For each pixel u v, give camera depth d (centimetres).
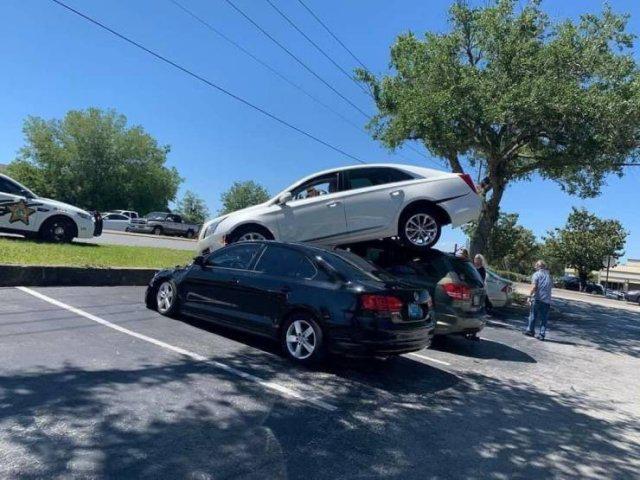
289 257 725
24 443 385
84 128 6244
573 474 463
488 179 1781
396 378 691
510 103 1336
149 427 437
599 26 1545
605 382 856
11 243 1231
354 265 700
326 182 1058
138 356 620
